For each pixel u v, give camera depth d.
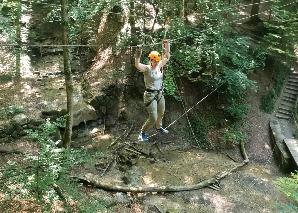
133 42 17.86
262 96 20.89
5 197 10.91
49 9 19.77
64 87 17.53
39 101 16.42
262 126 19.89
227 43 18.12
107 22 19.55
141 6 18.83
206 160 17.30
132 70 18.16
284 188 11.50
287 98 21.48
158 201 14.45
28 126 15.22
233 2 19.97
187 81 18.94
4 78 17.55
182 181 15.69
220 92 19.16
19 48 17.19
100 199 12.94
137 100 18.08
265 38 20.81
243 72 19.64
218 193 15.43
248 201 15.17
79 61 19.11
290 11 21.69
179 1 17.27
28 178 9.66
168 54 8.46
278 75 21.86
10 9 17.53
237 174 16.75
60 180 10.36
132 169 15.83
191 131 18.52
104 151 16.19
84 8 16.52
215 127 19.02
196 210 14.34
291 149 17.80
